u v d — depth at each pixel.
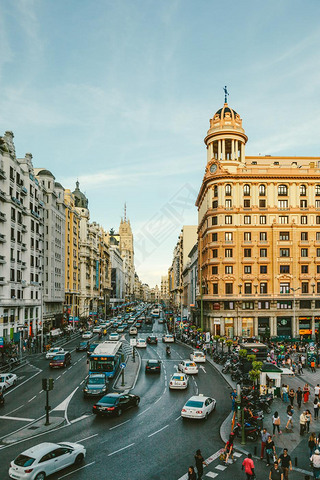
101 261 153.75
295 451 21.05
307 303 70.88
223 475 18.23
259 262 71.00
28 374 42.34
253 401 28.72
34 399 31.91
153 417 27.02
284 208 72.06
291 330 70.38
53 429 24.44
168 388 36.03
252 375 31.86
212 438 23.02
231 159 74.69
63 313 93.88
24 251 68.75
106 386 33.34
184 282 136.38
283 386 32.06
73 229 109.38
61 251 95.38
